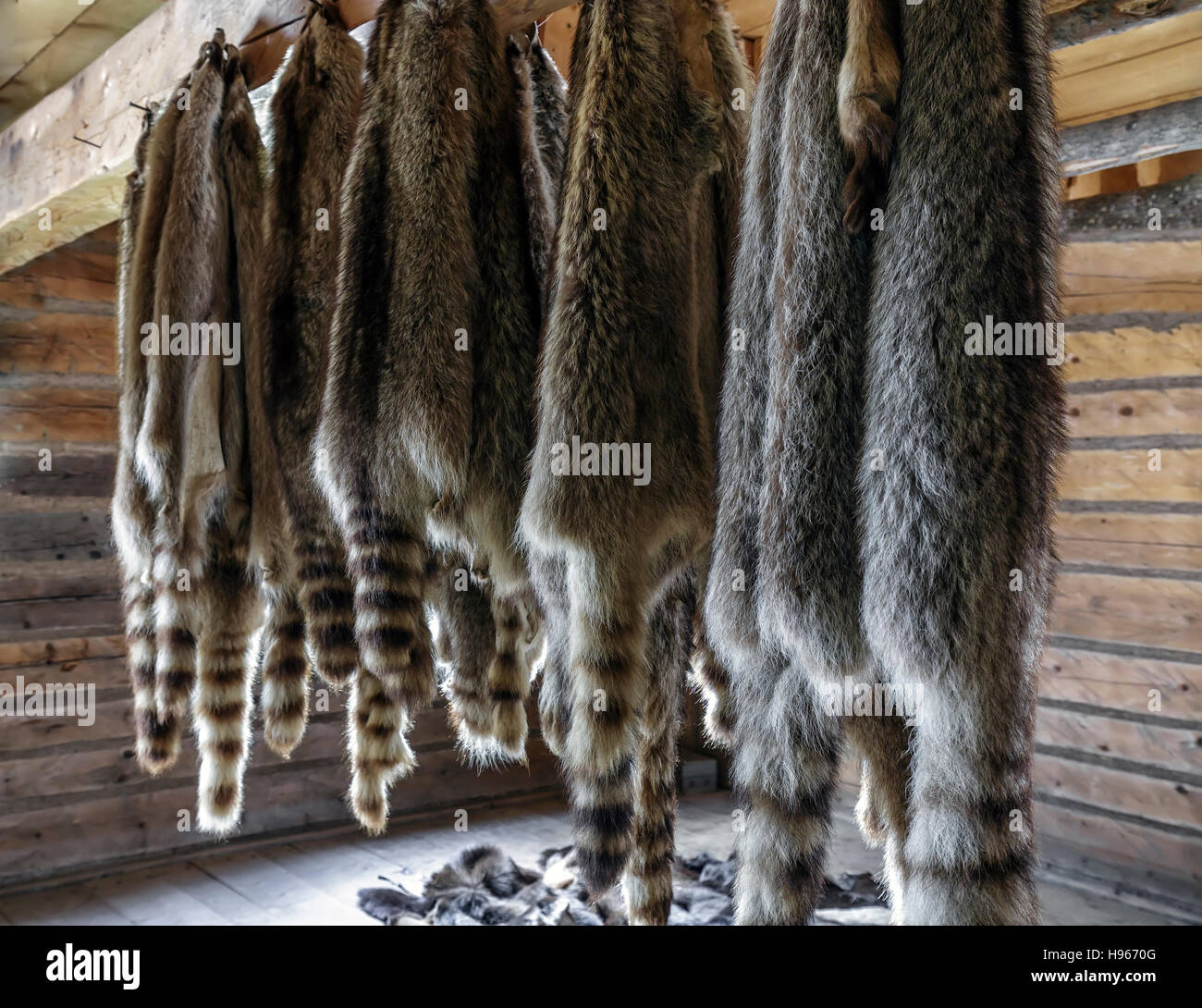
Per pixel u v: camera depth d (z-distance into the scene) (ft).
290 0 7.10
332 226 6.36
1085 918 11.63
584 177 4.71
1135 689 12.34
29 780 12.94
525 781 17.25
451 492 5.33
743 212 4.49
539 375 4.77
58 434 13.35
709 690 5.70
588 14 4.93
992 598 3.49
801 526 3.93
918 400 3.61
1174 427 12.04
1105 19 6.24
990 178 3.62
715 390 5.36
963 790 3.47
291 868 13.57
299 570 6.34
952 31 3.73
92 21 9.50
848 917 10.60
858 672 3.92
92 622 13.51
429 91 5.50
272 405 6.43
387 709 6.23
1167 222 12.10
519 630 6.46
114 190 9.46
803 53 4.12
